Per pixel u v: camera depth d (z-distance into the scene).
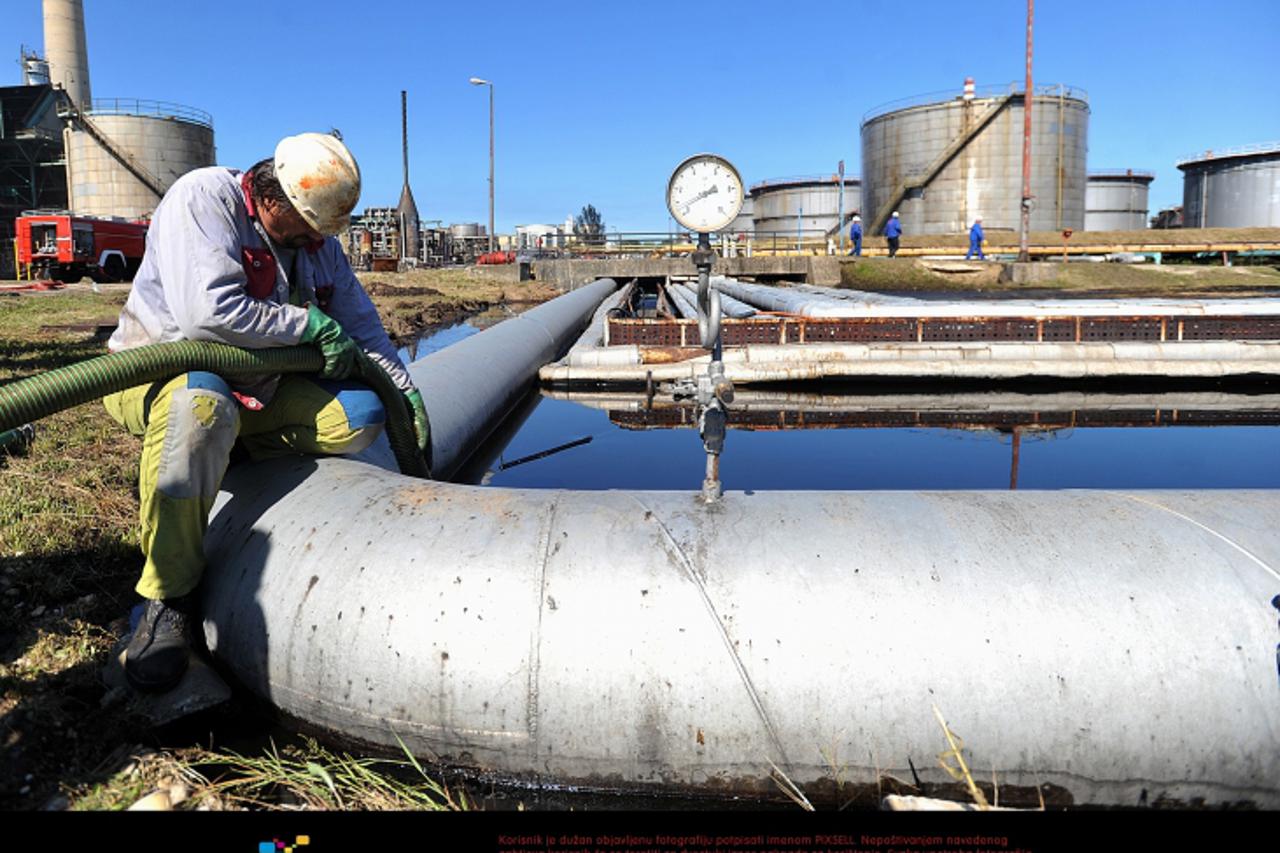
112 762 2.08
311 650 2.26
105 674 2.38
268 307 2.52
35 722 2.14
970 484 5.04
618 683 2.10
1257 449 6.07
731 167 2.66
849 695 2.06
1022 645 2.06
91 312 11.45
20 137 39.59
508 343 8.14
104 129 39.31
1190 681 2.03
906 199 38.91
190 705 2.30
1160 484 5.06
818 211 48.72
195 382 2.33
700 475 5.27
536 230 62.16
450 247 44.94
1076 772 2.05
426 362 6.38
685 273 25.61
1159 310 9.14
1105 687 2.03
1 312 11.27
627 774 2.15
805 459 5.75
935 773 2.08
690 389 2.87
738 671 2.08
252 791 2.09
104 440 4.34
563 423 7.17
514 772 2.19
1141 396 8.61
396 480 2.69
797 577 2.16
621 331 9.25
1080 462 5.66
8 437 4.02
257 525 2.56
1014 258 29.89
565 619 2.14
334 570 2.32
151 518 2.34
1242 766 2.03
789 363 8.84
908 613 2.10
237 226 2.50
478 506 2.44
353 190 2.58
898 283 23.16
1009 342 9.04
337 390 2.79
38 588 2.78
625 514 2.37
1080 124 37.72
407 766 2.26
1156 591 2.11
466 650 2.14
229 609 2.44
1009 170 37.16
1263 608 2.09
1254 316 9.05
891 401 8.32
